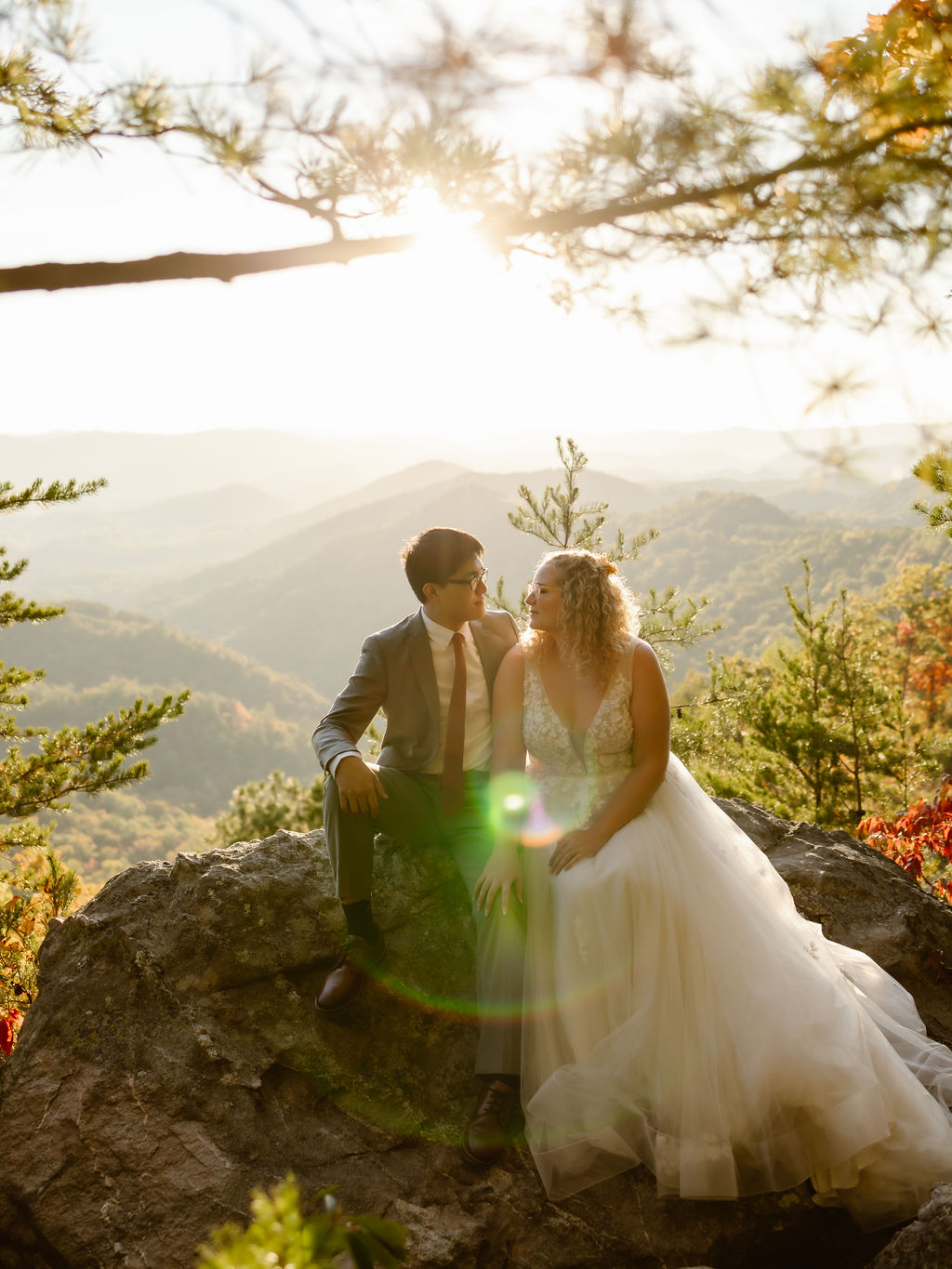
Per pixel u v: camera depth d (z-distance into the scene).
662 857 2.61
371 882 2.90
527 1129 2.52
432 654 3.12
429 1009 2.98
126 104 1.28
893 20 1.28
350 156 1.25
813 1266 2.57
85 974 2.90
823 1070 2.41
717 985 2.51
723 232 1.36
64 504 7.25
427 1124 2.71
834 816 9.92
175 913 3.01
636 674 2.81
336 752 2.86
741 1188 2.48
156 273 1.24
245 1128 2.60
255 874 3.12
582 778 2.85
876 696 10.34
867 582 131.00
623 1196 2.54
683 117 1.26
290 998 2.92
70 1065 2.70
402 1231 1.09
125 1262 2.33
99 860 127.94
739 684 9.12
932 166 1.27
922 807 6.26
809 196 1.32
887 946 3.40
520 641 3.03
